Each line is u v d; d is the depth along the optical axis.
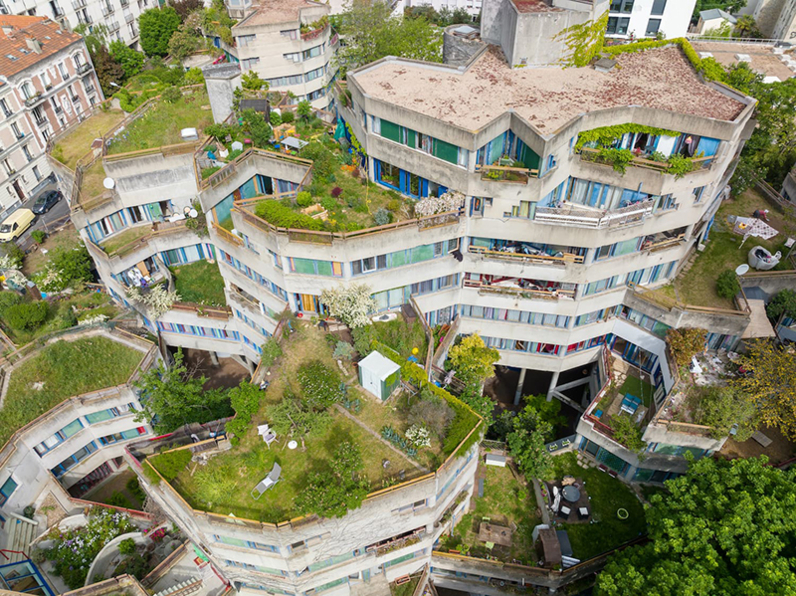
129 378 43.56
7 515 39.53
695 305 43.91
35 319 48.97
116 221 51.75
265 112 51.22
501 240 43.19
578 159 40.62
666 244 43.41
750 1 105.38
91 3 88.38
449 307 46.75
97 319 48.16
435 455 33.06
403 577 38.28
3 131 67.75
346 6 76.19
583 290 43.72
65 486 44.47
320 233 37.44
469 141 36.78
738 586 29.38
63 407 41.25
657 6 83.00
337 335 40.25
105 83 85.69
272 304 43.75
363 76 45.56
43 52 72.88
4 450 38.66
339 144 49.75
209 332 50.56
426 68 46.56
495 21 48.88
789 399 38.69
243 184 47.06
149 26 91.25
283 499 31.16
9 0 77.00
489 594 40.66
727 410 38.22
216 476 31.52
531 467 41.88
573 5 44.28
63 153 58.84
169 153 49.66
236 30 65.19
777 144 60.97
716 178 40.31
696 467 34.81
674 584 29.89
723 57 76.81
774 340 46.41
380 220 40.16
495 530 40.56
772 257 47.44
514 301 44.84
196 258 54.16
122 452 46.59
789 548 30.98
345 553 32.78
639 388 45.88
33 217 66.56
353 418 35.06
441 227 40.12
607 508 41.97
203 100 58.38
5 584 37.09
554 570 37.72
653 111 38.59
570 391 55.38
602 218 39.28
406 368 36.69
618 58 48.03
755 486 33.00
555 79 44.59
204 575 38.38
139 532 41.44
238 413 34.66
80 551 40.34
